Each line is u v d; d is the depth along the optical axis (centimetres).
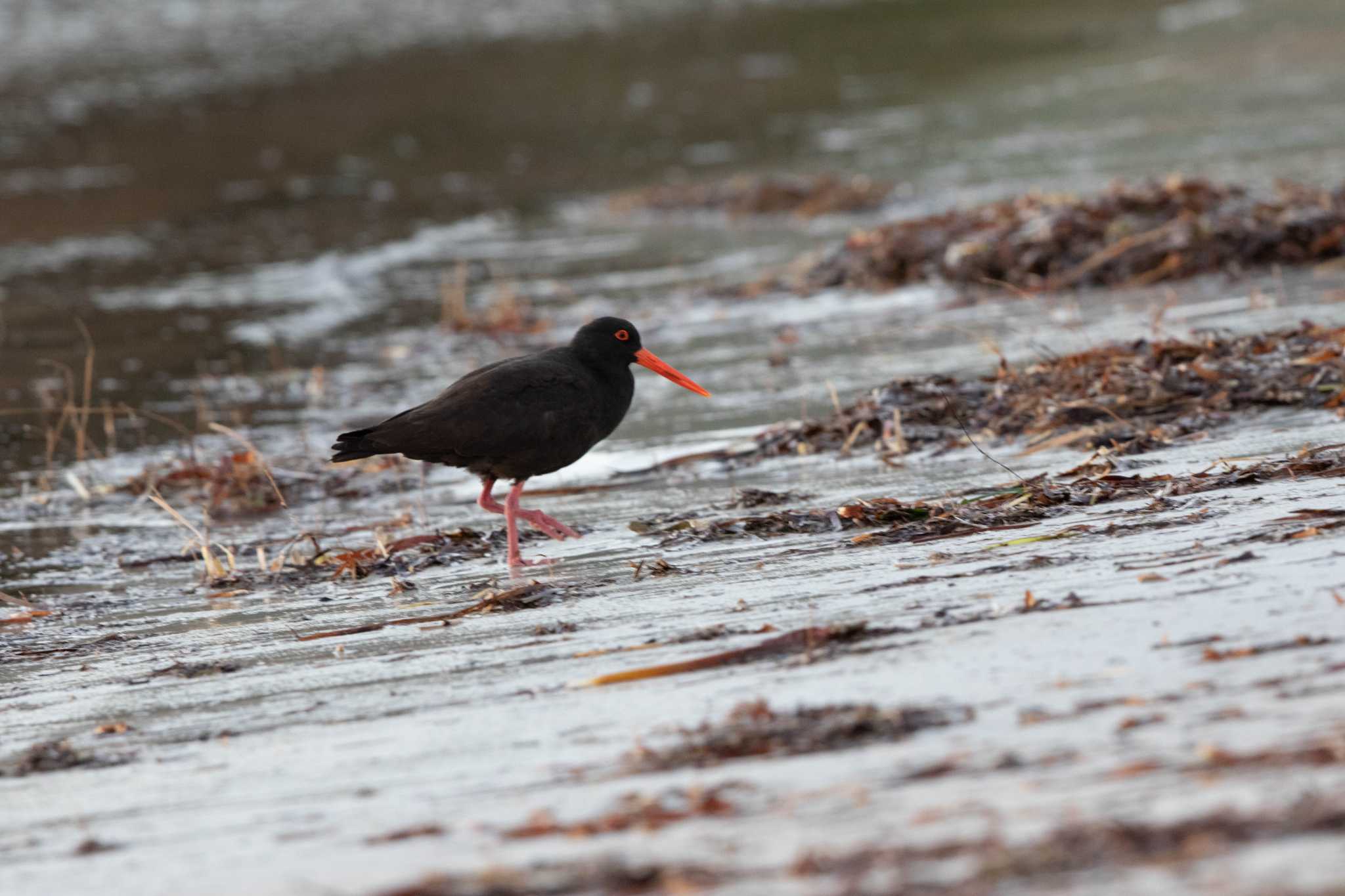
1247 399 1241
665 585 948
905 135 3991
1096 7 6084
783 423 1393
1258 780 521
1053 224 2073
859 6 6406
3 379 1959
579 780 620
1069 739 585
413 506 1310
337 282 2623
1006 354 1598
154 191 3853
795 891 487
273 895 539
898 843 512
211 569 1129
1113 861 478
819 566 941
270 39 5922
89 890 568
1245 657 652
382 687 804
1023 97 4381
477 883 521
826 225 2927
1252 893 448
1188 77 4369
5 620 1050
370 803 627
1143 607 746
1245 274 1898
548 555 1086
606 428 1173
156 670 893
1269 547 825
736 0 6662
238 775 686
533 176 3953
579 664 796
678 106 4869
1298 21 5194
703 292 2273
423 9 6384
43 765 730
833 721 638
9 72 5388
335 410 1731
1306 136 3158
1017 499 1026
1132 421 1225
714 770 607
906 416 1327
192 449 1502
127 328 2273
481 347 2048
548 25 6219
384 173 4078
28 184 3956
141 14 6147
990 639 730
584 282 2505
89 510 1384
